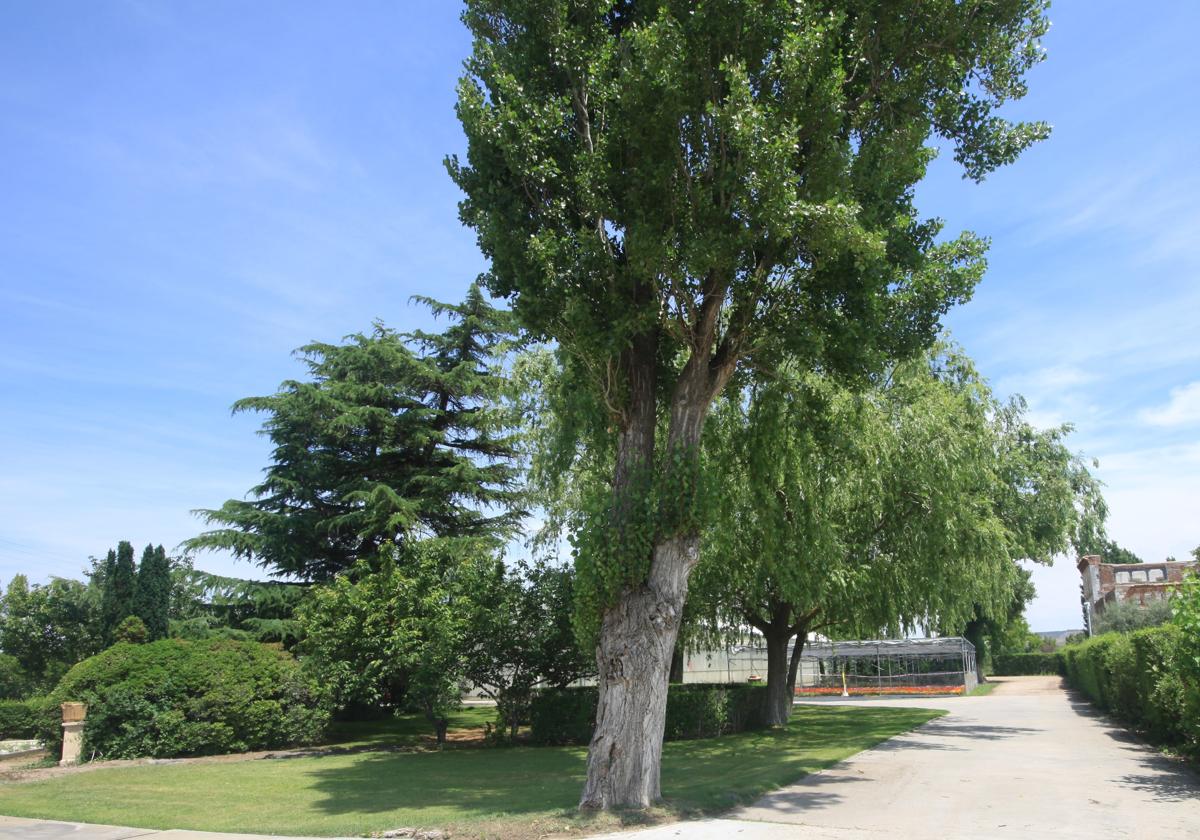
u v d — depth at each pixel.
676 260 10.95
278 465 28.64
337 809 11.48
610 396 11.90
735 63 10.89
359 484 27.16
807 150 11.63
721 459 16.81
